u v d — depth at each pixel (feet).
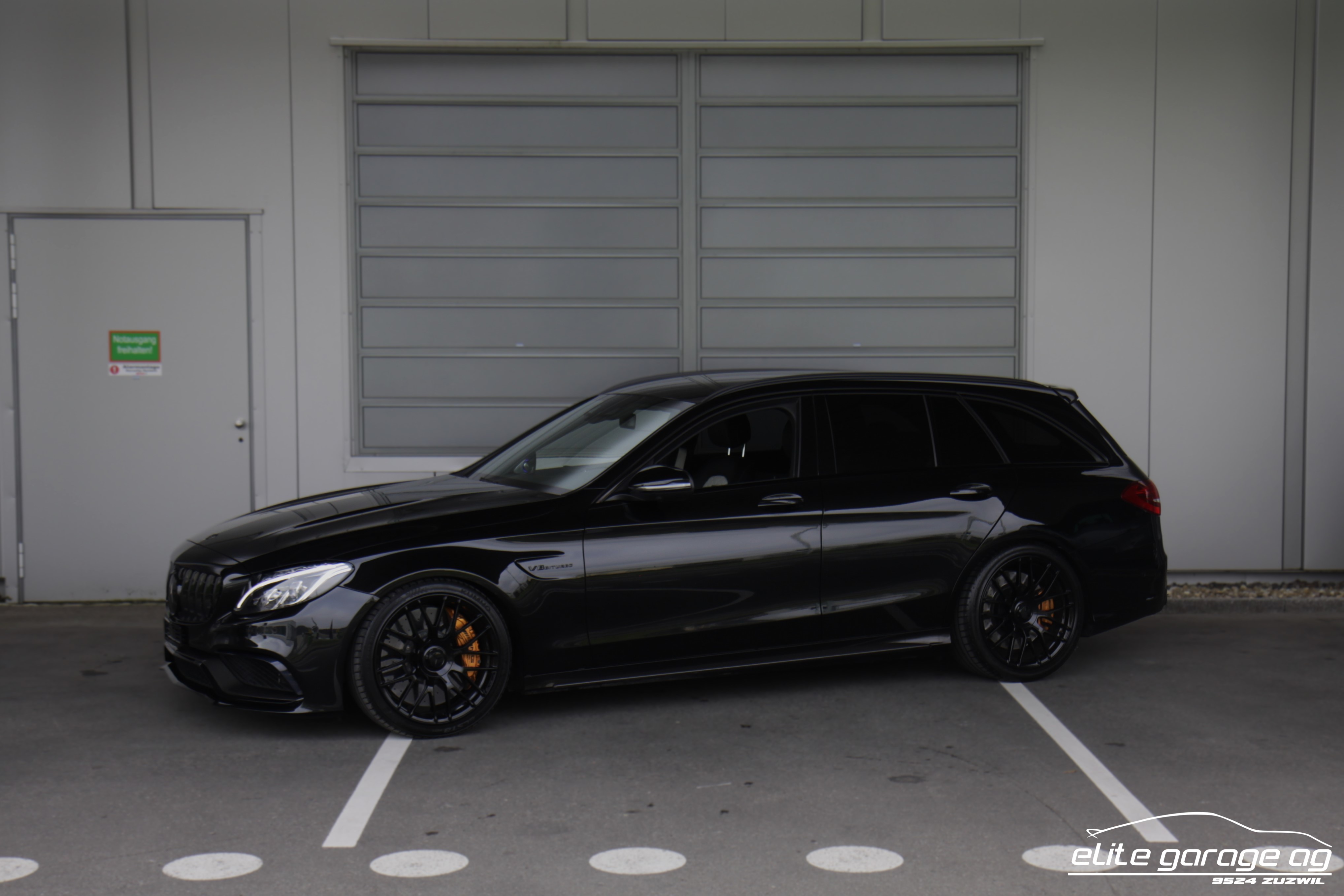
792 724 17.57
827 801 14.28
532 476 19.15
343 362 28.02
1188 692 19.48
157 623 25.45
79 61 27.17
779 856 12.58
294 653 16.08
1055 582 20.13
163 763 15.78
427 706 16.81
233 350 27.78
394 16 27.61
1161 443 28.58
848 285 28.68
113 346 27.55
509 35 27.71
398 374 28.32
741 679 20.25
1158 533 20.88
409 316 28.25
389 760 15.87
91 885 11.80
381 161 28.04
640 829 13.38
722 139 28.43
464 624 16.97
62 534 27.63
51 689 19.80
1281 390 28.55
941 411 19.94
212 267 27.68
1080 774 15.30
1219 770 15.46
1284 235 28.40
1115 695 19.27
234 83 27.50
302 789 14.74
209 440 27.84
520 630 17.11
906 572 19.07
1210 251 28.43
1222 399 28.55
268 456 27.96
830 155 28.48
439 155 28.09
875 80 28.43
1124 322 28.50
